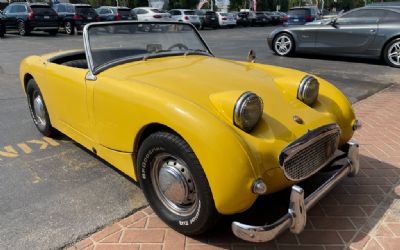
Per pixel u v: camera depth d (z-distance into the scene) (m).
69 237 2.87
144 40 3.87
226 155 2.37
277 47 11.98
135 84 2.99
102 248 2.75
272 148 2.55
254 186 2.39
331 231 2.94
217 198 2.43
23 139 4.82
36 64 4.45
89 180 3.72
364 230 2.94
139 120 2.84
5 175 3.84
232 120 2.56
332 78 8.48
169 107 2.60
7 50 13.85
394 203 3.30
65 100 3.87
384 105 6.30
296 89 3.15
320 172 3.16
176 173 2.73
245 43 16.47
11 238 2.86
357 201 3.34
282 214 3.00
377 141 4.68
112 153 3.33
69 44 15.97
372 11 10.16
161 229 2.96
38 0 38.84
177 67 3.46
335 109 3.30
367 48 10.28
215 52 13.06
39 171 3.93
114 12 23.45
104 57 3.59
